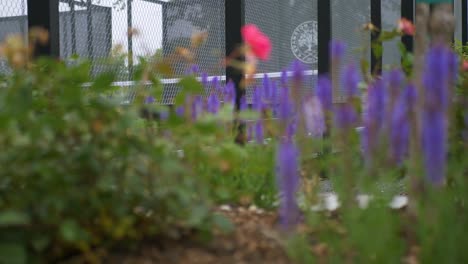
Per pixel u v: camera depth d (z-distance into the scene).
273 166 4.02
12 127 2.86
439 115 2.36
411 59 4.43
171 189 3.02
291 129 3.77
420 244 2.91
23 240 2.75
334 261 2.77
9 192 2.93
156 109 3.17
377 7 9.23
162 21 7.32
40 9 5.48
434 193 2.72
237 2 7.57
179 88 6.79
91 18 6.43
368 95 3.30
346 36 9.42
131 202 3.08
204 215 2.97
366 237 2.72
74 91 2.91
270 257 3.01
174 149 3.39
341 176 3.21
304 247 2.84
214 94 4.55
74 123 2.92
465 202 3.09
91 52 6.43
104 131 2.93
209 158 3.43
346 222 2.95
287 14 8.80
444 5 3.45
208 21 7.95
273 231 3.34
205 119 3.21
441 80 2.36
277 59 8.55
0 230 2.74
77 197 2.83
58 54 5.57
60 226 2.71
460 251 2.75
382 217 2.82
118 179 2.95
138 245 3.05
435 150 2.36
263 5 8.47
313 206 3.52
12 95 2.90
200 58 7.71
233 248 3.10
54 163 2.84
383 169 2.99
